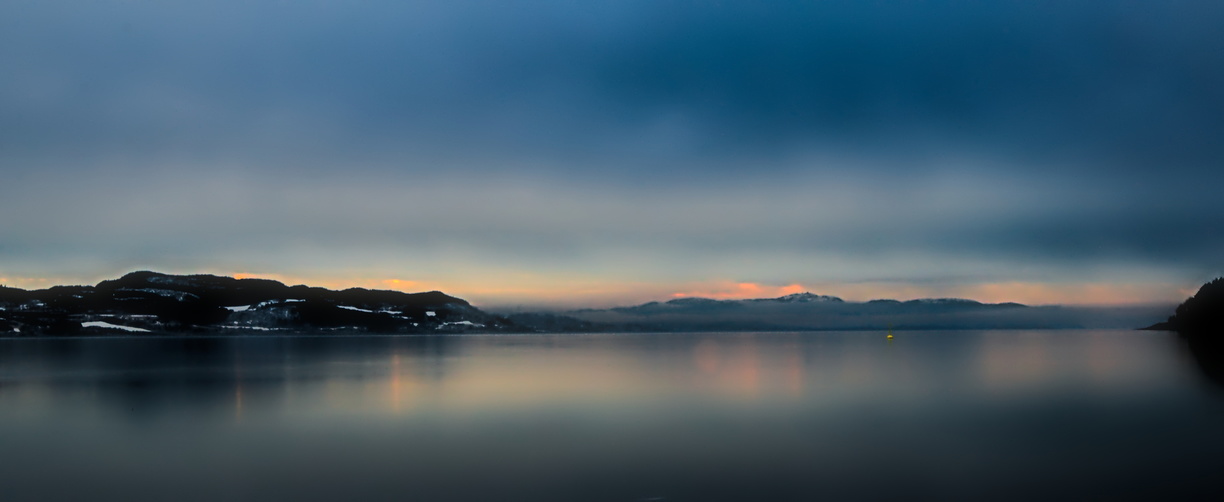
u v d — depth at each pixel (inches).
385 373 3577.8
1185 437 1604.3
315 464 1396.4
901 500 1153.4
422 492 1210.6
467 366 4121.6
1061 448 1507.1
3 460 1443.2
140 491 1220.5
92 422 1881.2
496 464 1395.2
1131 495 1160.2
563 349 7253.9
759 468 1359.5
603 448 1540.4
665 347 7746.1
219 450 1526.8
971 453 1469.0
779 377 3221.0
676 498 1170.6
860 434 1684.3
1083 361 4168.3
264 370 3782.0
